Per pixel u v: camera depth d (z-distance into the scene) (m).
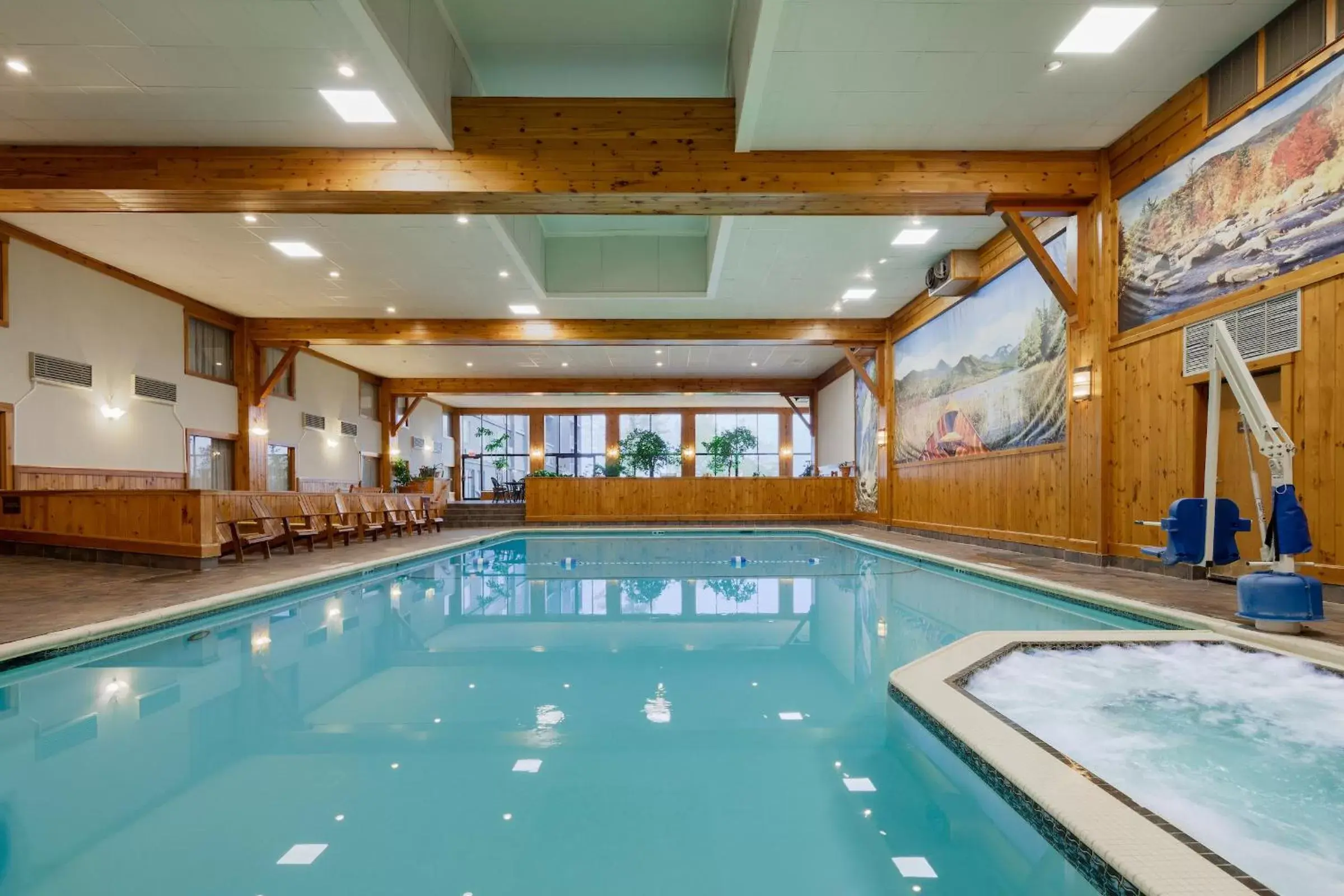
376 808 2.18
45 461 8.68
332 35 4.97
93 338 9.31
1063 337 7.68
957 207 7.05
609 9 6.10
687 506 16.52
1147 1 4.76
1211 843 1.94
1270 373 5.20
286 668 3.91
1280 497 3.84
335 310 11.93
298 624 5.14
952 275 9.40
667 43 6.55
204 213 7.43
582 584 7.18
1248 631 3.80
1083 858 1.74
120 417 9.77
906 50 5.24
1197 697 3.05
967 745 2.33
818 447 19.48
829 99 5.84
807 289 11.08
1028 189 6.79
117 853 1.92
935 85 5.69
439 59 6.08
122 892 1.73
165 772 2.48
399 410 19.75
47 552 8.08
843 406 17.23
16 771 2.51
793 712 3.09
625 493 16.55
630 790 2.30
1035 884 1.78
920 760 2.56
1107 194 6.78
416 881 1.77
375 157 6.50
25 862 1.88
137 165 6.50
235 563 7.84
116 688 3.54
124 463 9.83
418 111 5.82
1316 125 4.66
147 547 7.41
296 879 1.78
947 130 6.38
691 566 8.75
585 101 6.55
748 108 5.76
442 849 1.93
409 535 13.09
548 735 2.81
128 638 4.47
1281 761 2.45
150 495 7.43
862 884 1.76
